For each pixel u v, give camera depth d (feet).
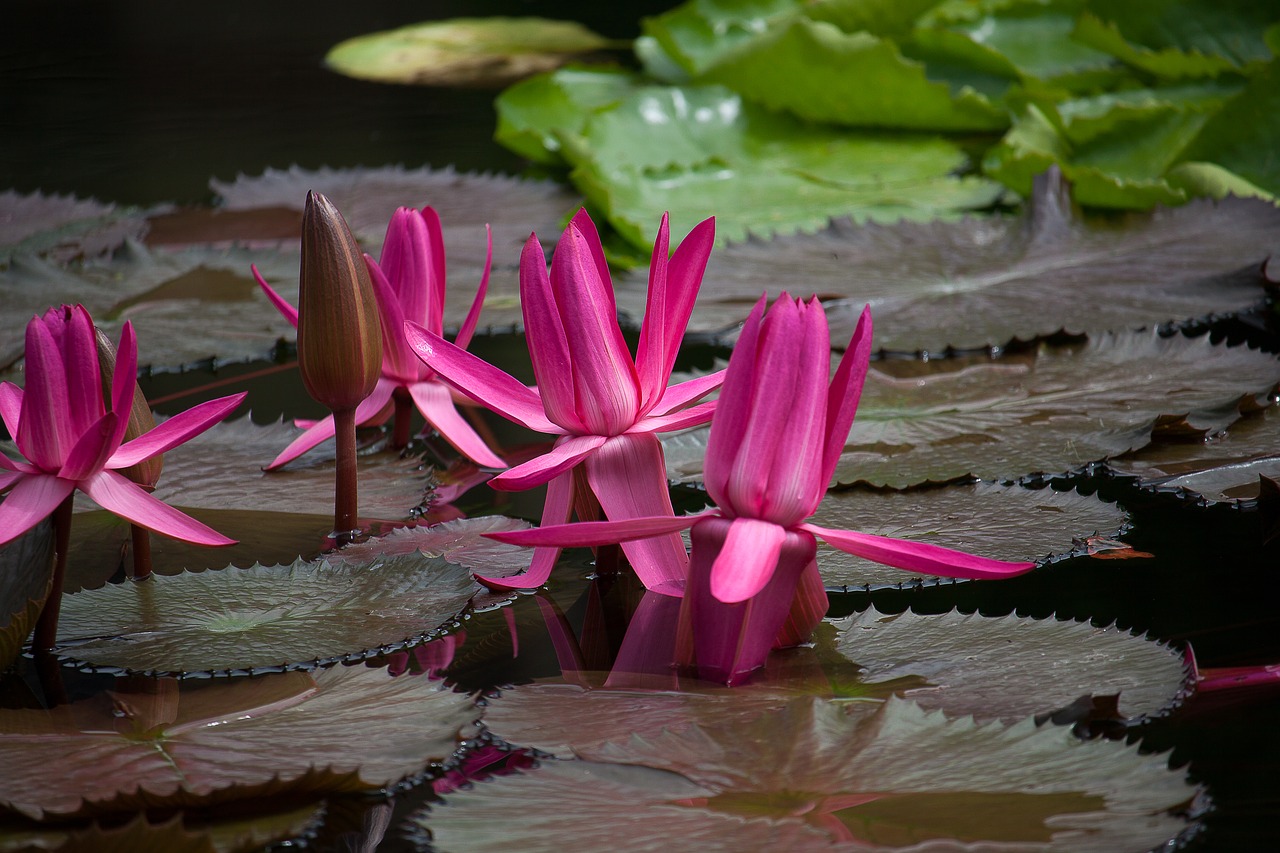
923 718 9.74
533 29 31.83
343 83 27.68
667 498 10.09
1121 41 19.12
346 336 10.28
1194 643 9.98
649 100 20.79
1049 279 12.71
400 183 19.08
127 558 10.36
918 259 13.79
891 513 10.45
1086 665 9.89
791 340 9.83
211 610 10.11
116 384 9.94
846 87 20.40
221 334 12.32
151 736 9.77
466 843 9.55
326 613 10.09
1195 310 11.43
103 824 9.62
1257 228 13.11
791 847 9.52
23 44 30.66
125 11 35.19
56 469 9.93
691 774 9.66
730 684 9.88
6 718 9.82
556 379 10.06
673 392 10.17
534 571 10.15
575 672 9.96
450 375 10.16
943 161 19.07
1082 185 15.33
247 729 9.78
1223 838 9.59
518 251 15.52
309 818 9.65
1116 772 9.62
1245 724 9.78
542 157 20.67
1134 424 10.70
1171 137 16.56
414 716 9.80
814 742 9.70
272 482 10.69
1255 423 10.76
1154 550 10.28
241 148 21.94
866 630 10.03
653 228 16.31
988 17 22.26
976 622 10.03
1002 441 10.71
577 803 9.61
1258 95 15.30
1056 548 10.29
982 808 9.57
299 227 17.11
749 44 21.45
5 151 21.44
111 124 23.52
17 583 9.98
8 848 9.55
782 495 9.85
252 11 35.81
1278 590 10.13
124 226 17.15
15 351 11.68
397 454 10.85
